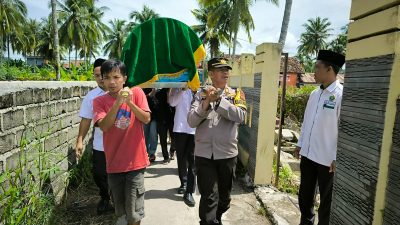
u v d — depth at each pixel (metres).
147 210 4.01
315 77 3.24
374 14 1.73
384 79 1.62
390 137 1.62
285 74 4.61
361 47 1.84
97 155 3.63
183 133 4.38
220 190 3.26
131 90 2.92
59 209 3.67
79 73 10.36
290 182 5.21
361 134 1.82
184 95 4.43
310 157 3.24
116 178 2.88
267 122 4.76
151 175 5.45
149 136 6.19
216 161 3.10
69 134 4.17
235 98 3.15
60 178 3.81
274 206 4.11
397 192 1.56
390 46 1.58
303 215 3.48
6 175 2.42
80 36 42.31
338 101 3.03
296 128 12.24
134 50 3.92
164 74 4.07
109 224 3.53
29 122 2.98
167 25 4.06
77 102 4.52
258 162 4.82
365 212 1.76
